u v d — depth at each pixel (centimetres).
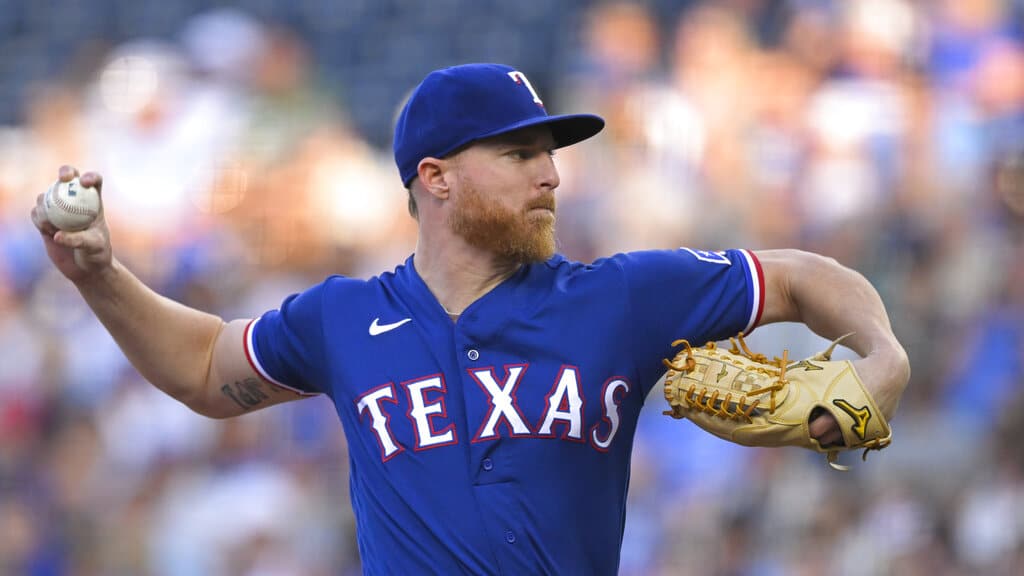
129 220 3553
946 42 3120
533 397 949
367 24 4375
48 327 3309
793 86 3098
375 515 974
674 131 3050
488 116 968
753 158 2978
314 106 3812
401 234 3350
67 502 2952
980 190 2788
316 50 4344
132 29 4581
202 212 3500
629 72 3425
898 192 2820
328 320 1014
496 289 988
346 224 3359
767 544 2331
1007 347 2455
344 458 2709
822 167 2911
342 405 1002
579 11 4109
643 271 978
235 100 3772
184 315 1070
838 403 898
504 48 4131
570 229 2977
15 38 4731
